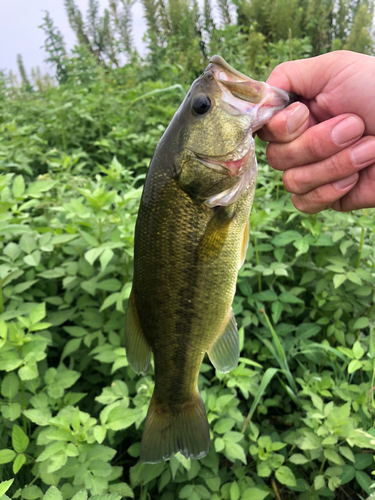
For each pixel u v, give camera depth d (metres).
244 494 0.27
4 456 0.24
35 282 0.38
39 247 0.38
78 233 0.40
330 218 0.40
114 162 0.51
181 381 0.23
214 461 0.30
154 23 1.52
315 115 0.23
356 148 0.20
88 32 1.66
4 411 0.27
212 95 0.20
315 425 0.30
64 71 1.47
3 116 0.98
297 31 1.35
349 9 1.40
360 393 0.33
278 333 0.39
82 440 0.25
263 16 1.41
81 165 0.62
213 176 0.21
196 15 1.44
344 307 0.40
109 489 0.26
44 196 0.49
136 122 0.89
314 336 0.42
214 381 0.37
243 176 0.21
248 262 0.41
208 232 0.21
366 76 0.20
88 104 0.89
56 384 0.29
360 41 1.24
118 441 0.33
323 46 1.41
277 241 0.40
